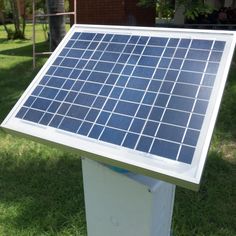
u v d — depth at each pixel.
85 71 1.68
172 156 1.25
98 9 10.14
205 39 1.50
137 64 1.57
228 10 11.96
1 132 4.38
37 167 3.49
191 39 1.53
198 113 1.30
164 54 1.54
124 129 1.39
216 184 3.08
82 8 10.44
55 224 2.69
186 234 2.54
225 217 2.69
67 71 1.74
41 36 15.94
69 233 2.61
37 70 7.68
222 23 11.58
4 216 2.80
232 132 4.02
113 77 1.58
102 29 1.82
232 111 4.56
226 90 5.35
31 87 1.76
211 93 1.33
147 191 1.55
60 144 1.49
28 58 9.38
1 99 5.64
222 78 1.35
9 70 7.97
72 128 1.51
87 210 1.87
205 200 2.89
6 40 15.25
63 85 1.69
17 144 4.02
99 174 1.70
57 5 8.12
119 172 1.62
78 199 2.95
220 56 1.42
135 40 1.67
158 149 1.29
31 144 3.98
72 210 2.83
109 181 1.67
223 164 3.37
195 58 1.46
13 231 2.65
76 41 1.86
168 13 7.54
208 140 1.23
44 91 1.72
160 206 1.64
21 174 3.38
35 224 2.70
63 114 1.58
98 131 1.44
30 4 17.52
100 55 1.71
